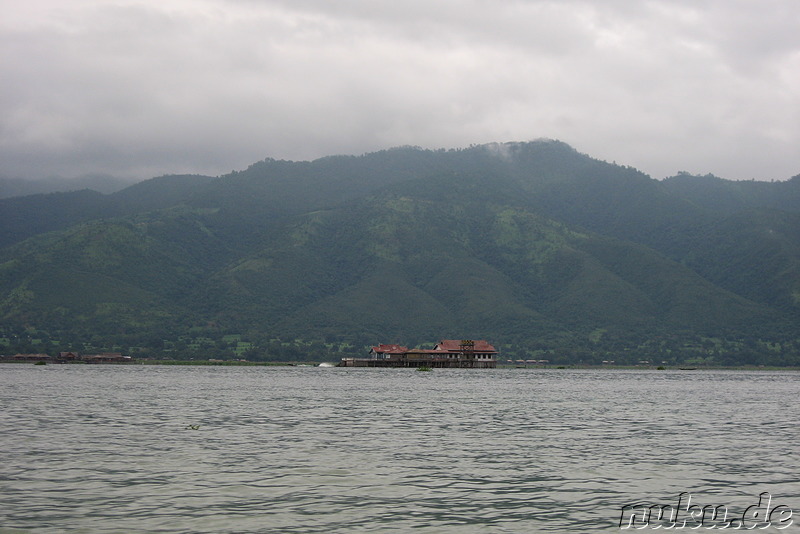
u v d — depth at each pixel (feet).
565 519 131.95
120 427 239.50
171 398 365.61
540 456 191.01
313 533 122.31
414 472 168.55
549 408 335.06
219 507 136.67
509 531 124.88
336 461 180.65
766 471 172.86
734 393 477.77
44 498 141.79
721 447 209.05
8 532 121.29
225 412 294.46
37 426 238.68
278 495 145.89
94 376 620.49
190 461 178.29
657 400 398.42
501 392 455.63
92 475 161.48
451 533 123.34
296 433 229.86
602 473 169.27
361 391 447.01
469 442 214.69
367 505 139.23
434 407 332.39
